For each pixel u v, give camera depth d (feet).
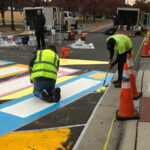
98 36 63.77
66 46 43.14
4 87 18.39
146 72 21.74
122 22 68.28
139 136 10.05
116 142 10.15
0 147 9.76
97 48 41.14
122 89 12.08
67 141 10.33
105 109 13.76
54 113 13.47
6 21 135.95
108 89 17.58
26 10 72.54
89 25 131.54
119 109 12.92
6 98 15.94
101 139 10.41
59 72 23.32
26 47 40.88
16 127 11.73
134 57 31.30
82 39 44.86
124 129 11.11
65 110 13.89
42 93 14.90
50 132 11.16
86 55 33.65
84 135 10.77
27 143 10.12
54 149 9.69
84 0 168.66
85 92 17.13
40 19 36.50
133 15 67.10
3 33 70.38
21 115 13.17
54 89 15.10
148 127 10.89
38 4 126.52
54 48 15.62
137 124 11.27
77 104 14.82
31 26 72.90
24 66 26.23
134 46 42.73
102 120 12.29
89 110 13.83
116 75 21.91
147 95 15.52
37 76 14.32
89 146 9.86
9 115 13.17
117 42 16.31
